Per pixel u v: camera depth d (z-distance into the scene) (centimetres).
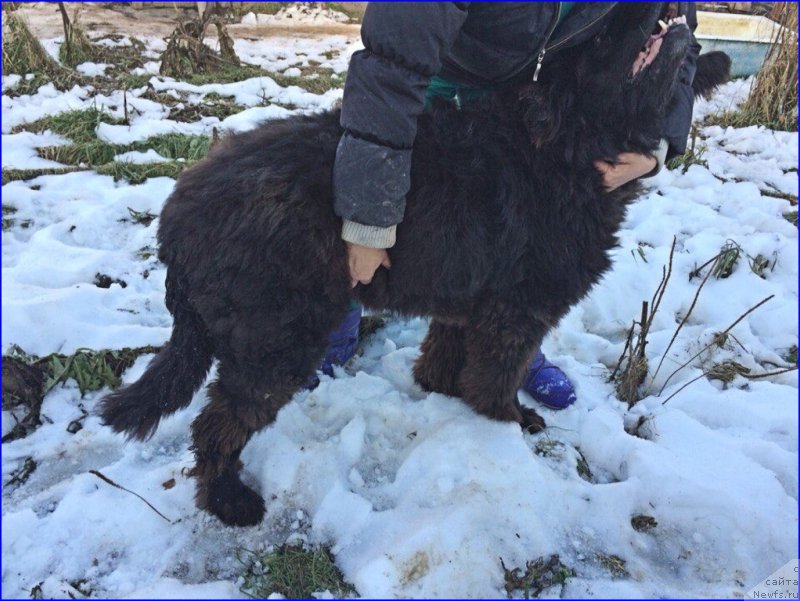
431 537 189
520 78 186
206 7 677
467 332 232
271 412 204
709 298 318
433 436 228
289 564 191
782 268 342
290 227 173
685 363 270
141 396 193
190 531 201
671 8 184
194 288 183
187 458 223
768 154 467
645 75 175
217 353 192
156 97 514
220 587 182
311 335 195
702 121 532
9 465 218
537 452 234
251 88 550
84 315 279
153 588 180
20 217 346
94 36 694
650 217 378
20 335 260
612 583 189
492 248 192
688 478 214
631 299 318
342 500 207
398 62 148
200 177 184
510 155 187
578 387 264
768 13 627
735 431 245
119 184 385
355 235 171
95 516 200
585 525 206
